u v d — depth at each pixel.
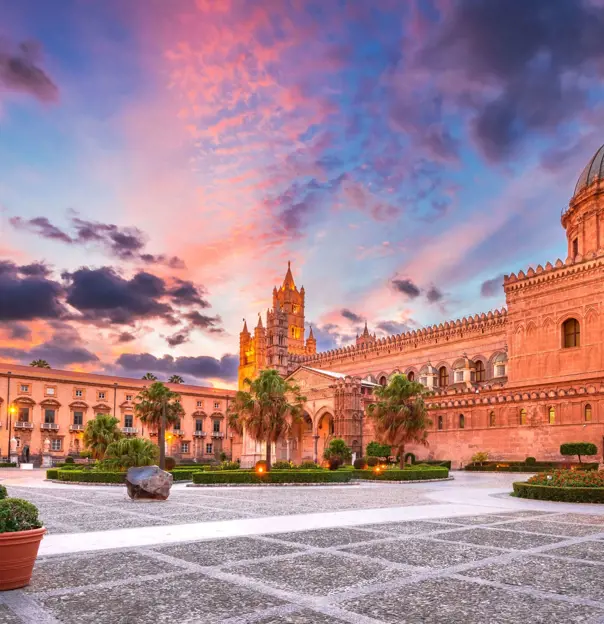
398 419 56.41
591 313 67.25
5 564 9.99
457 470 69.31
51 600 9.47
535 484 29.16
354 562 12.37
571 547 14.34
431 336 94.00
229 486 40.12
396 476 46.88
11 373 93.50
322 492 34.72
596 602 9.43
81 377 102.62
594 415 59.19
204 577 11.02
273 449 90.88
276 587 10.29
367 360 105.62
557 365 69.50
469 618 8.61
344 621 8.45
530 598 9.66
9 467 76.69
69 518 20.67
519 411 66.62
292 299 161.50
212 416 115.31
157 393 74.12
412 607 9.14
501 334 83.62
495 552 13.59
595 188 74.31
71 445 98.12
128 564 12.16
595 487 26.69
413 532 16.81
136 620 8.48
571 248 80.06
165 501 27.94
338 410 88.75
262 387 48.28
